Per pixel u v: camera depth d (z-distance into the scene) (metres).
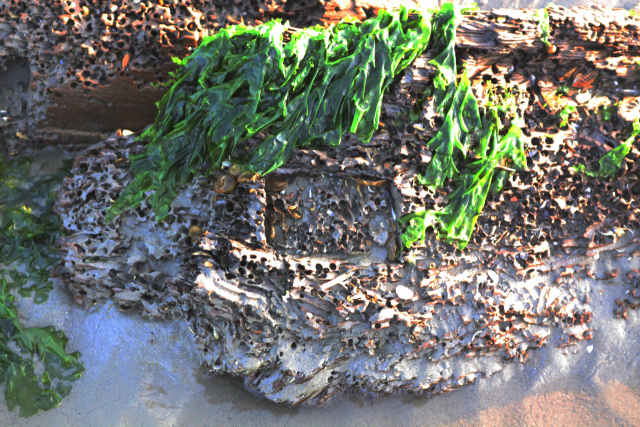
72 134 0.98
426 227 0.93
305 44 0.90
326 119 0.91
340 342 0.93
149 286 0.94
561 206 0.95
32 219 0.97
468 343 0.95
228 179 0.92
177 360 0.94
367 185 0.93
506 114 0.93
